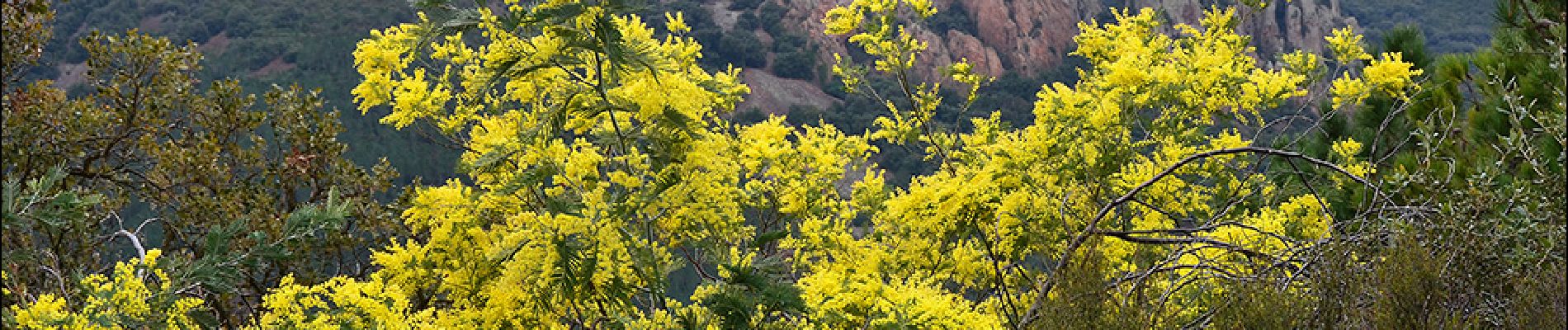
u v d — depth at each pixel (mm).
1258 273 3389
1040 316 3352
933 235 4934
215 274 3740
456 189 4363
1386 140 7758
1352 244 3352
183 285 3574
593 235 3525
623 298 3543
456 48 4648
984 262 4914
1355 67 6617
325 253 8320
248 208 8859
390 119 4645
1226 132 5527
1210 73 5582
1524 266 3162
